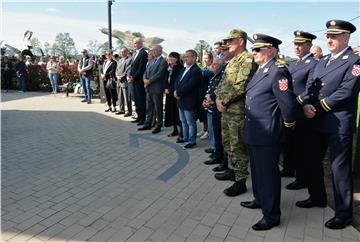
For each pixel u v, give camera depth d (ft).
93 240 10.70
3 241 10.50
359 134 15.70
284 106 10.78
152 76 24.27
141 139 23.03
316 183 12.87
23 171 16.56
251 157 12.11
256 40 11.55
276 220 11.59
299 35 14.58
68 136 23.59
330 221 11.68
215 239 10.89
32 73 53.06
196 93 20.67
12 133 24.30
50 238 10.75
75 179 15.66
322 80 11.93
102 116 31.27
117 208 12.87
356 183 15.51
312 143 12.58
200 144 21.99
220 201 13.64
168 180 15.75
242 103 13.80
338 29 11.35
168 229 11.44
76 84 50.39
